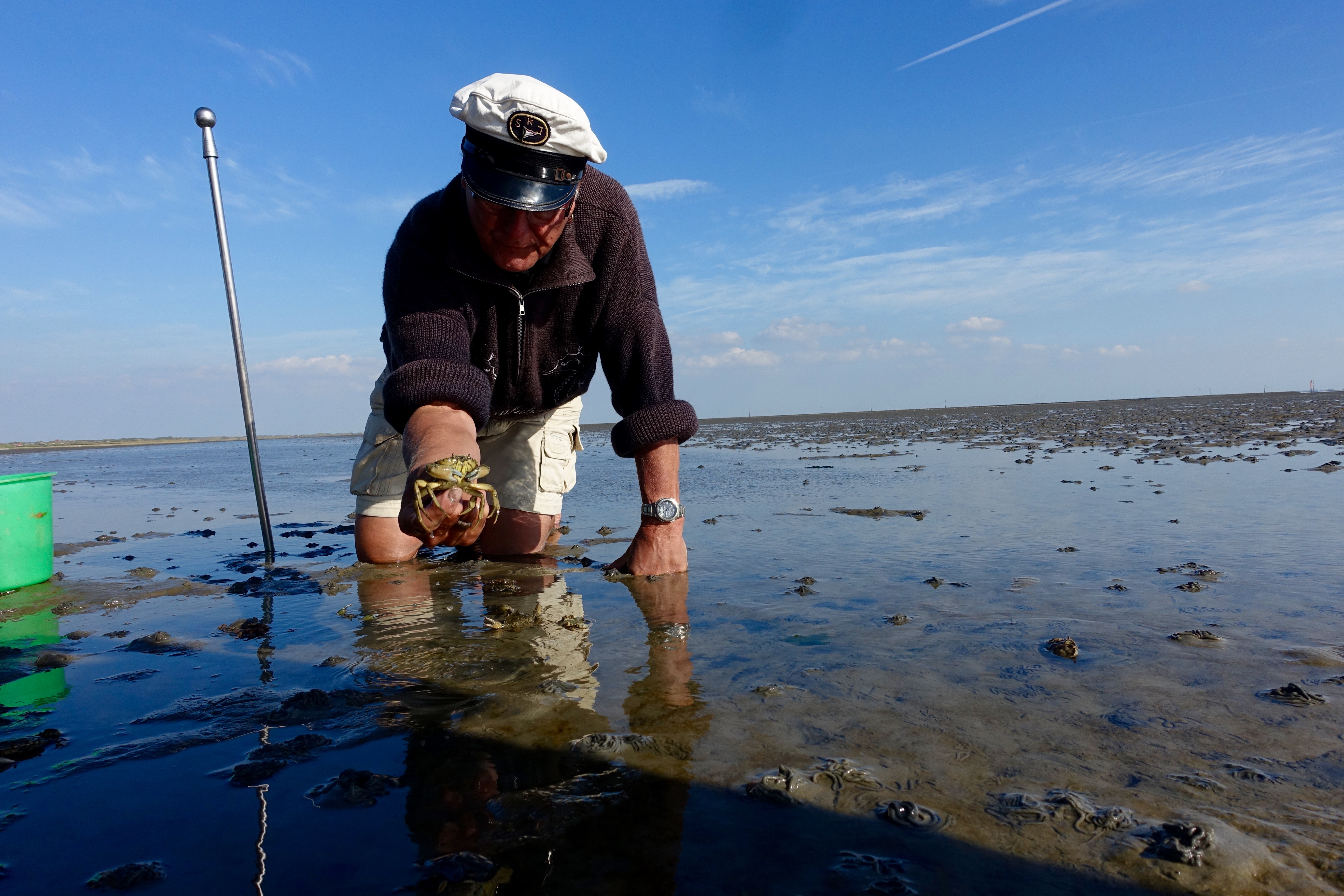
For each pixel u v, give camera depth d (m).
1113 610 2.50
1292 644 2.11
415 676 2.04
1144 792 1.35
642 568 3.35
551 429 4.11
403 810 1.34
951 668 2.00
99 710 1.86
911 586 2.95
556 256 3.03
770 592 2.92
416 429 2.21
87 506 7.69
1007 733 1.60
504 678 2.00
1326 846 1.17
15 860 1.20
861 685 1.89
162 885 1.13
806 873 1.13
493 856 1.19
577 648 2.26
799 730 1.63
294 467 13.94
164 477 11.91
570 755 1.53
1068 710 1.71
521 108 2.43
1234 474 6.48
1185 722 1.63
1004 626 2.36
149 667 2.21
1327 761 1.44
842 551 3.74
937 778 1.41
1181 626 2.31
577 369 3.57
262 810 1.35
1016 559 3.38
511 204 2.50
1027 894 1.08
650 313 3.29
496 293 3.09
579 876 1.14
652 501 3.31
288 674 2.11
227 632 2.60
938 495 5.81
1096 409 33.28
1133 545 3.59
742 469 9.20
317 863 1.18
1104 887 1.09
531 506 4.06
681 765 1.48
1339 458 7.57
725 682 1.93
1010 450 10.91
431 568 3.74
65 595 3.31
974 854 1.18
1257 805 1.30
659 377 3.30
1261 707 1.70
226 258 4.27
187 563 4.15
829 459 10.66
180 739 1.67
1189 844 1.17
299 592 3.24
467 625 2.57
